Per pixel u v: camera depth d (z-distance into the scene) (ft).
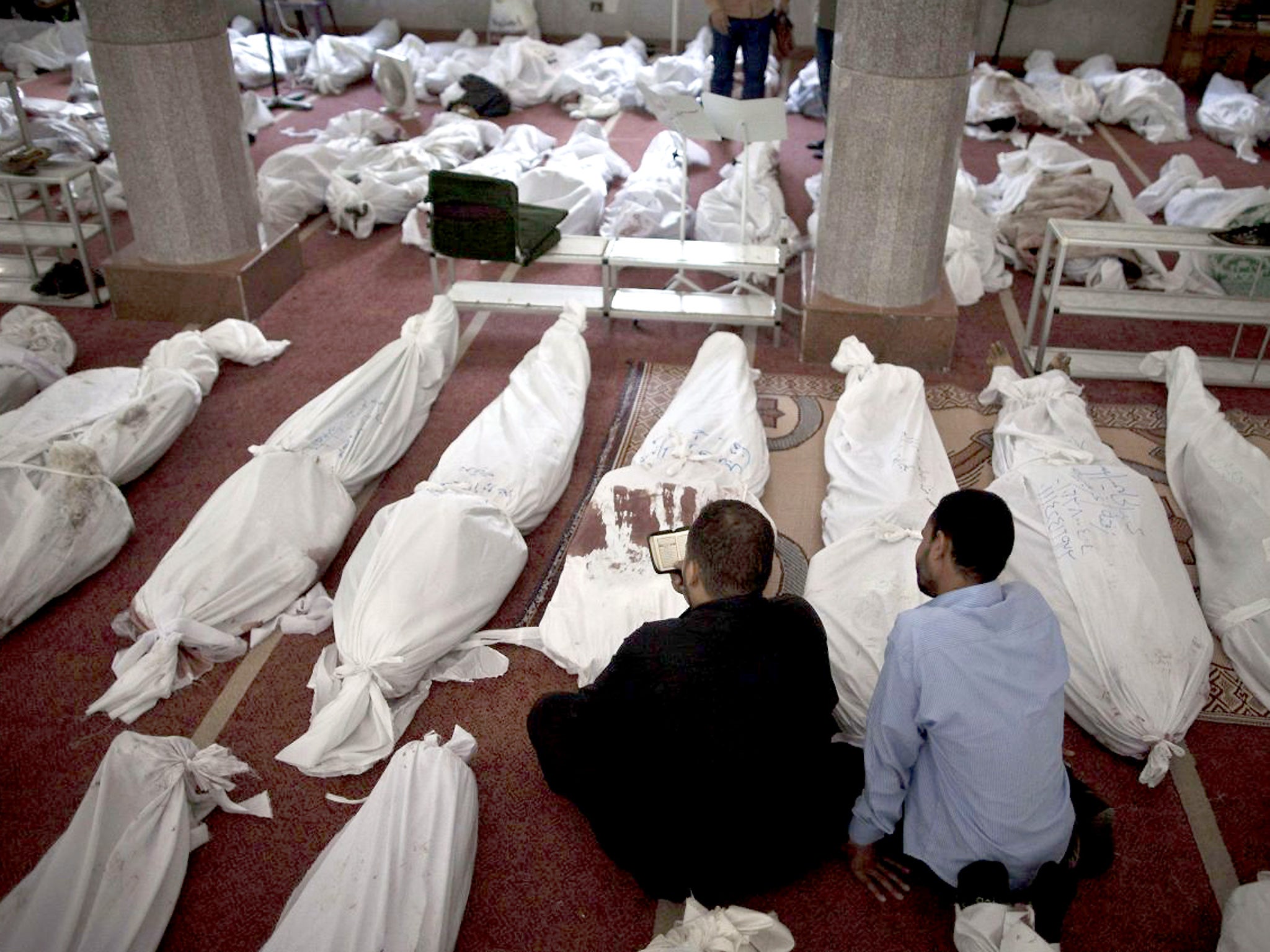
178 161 15.58
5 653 10.39
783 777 7.55
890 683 7.37
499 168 21.13
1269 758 9.37
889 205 14.46
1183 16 29.14
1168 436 13.20
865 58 13.75
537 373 13.89
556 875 8.40
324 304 17.30
